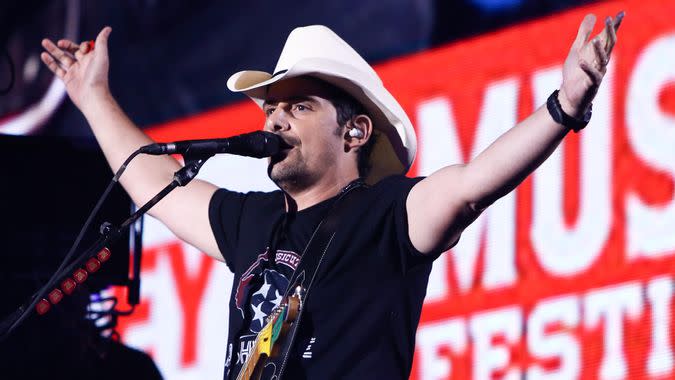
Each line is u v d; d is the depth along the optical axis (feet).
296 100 25.50
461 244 46.09
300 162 25.09
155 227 57.52
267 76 27.45
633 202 41.78
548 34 45.62
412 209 23.34
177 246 56.39
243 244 25.64
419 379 46.39
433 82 48.93
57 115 63.77
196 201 27.78
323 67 25.35
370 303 23.31
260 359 23.20
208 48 59.16
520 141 21.40
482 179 21.88
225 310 53.83
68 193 32.17
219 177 55.57
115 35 63.05
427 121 48.83
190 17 59.98
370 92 25.86
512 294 44.39
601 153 42.83
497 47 47.11
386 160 27.53
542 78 45.47
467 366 45.19
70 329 32.94
